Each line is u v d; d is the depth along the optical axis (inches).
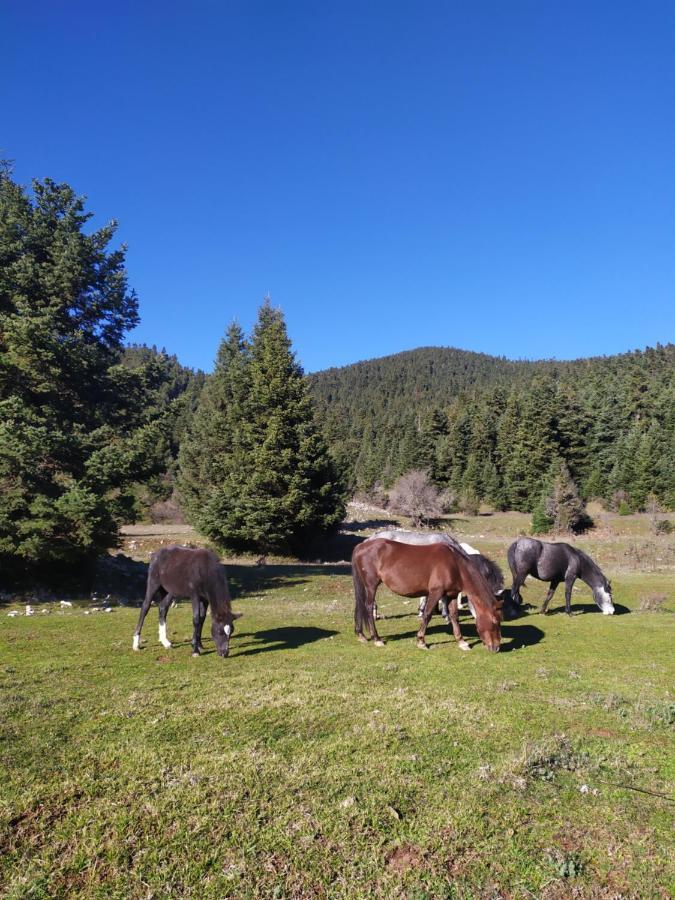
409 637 408.2
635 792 180.9
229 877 140.9
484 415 3097.9
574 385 3865.7
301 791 178.2
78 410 757.9
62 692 271.6
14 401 605.9
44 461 664.4
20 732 221.9
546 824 162.9
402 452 2992.1
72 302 740.7
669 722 238.8
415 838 155.8
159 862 147.3
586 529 2009.1
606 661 339.9
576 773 191.8
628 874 143.2
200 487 1651.1
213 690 275.4
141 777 187.3
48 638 405.4
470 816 165.6
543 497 2054.6
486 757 203.0
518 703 258.4
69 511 594.9
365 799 173.3
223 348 1700.3
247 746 209.5
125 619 495.2
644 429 2669.8
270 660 336.5
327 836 156.4
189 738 218.1
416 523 2213.3
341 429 3811.5
